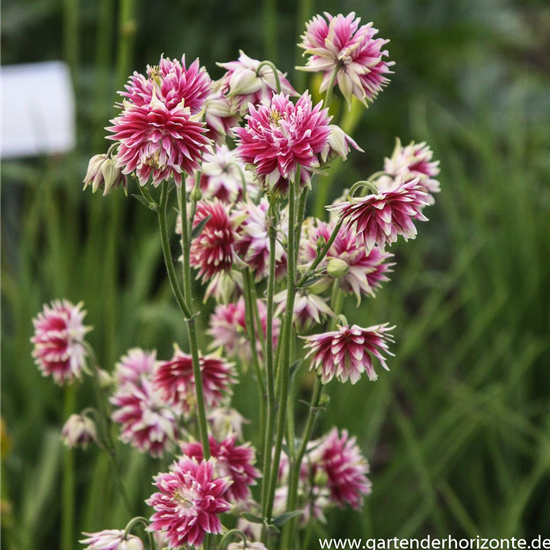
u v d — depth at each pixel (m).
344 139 0.59
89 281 1.11
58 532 0.98
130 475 0.83
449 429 0.99
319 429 0.96
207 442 0.63
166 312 1.05
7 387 1.08
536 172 1.35
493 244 1.16
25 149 1.07
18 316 1.09
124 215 1.33
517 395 1.05
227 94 0.61
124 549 0.60
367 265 0.63
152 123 0.57
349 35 0.62
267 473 0.63
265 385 0.67
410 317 1.40
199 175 0.62
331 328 0.65
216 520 0.60
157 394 0.68
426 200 0.61
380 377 0.99
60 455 0.98
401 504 0.92
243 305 0.68
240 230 0.64
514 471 1.01
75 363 0.69
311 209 1.20
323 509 0.70
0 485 0.82
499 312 1.13
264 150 0.58
